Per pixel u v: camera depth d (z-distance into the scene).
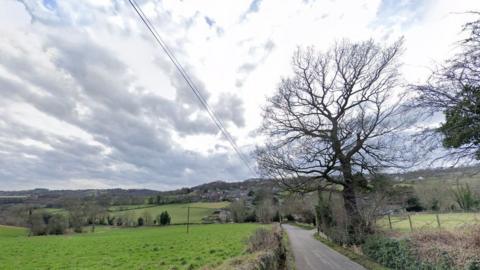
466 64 7.53
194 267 16.70
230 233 41.00
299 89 24.05
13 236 55.25
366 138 21.08
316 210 36.22
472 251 9.12
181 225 75.75
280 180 23.59
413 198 23.47
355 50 22.69
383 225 20.08
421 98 8.76
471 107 7.84
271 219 72.00
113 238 42.09
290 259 17.02
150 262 19.38
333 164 21.98
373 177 20.59
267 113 24.98
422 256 11.15
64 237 49.56
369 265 15.05
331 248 23.38
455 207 20.78
